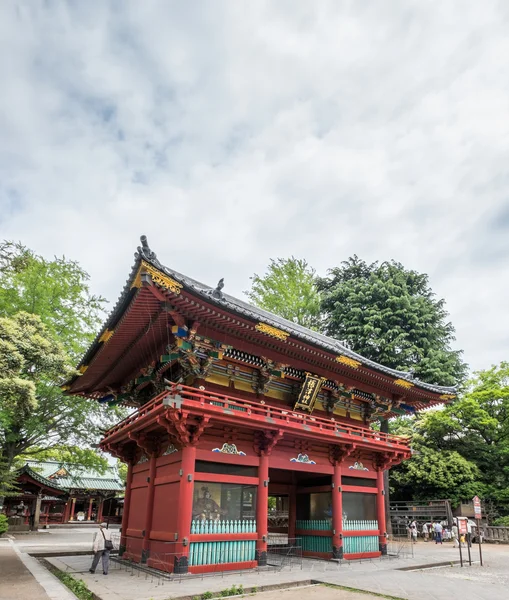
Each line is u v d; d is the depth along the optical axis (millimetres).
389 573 17828
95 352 20859
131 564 18344
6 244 17594
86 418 38844
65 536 38469
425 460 42281
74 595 13156
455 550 28578
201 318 16812
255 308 25109
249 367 20250
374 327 43844
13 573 17156
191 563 15820
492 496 43156
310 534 22484
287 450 20391
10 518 45969
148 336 18594
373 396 25578
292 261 44469
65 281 40281
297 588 14711
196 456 16828
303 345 19469
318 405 23812
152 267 14297
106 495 60656
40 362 17547
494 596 13414
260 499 18219
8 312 35406
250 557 17422
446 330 46688
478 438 46312
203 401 16562
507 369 48062
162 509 17844
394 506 44625
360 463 23625
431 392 25875
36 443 38906
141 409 18750
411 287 47688
